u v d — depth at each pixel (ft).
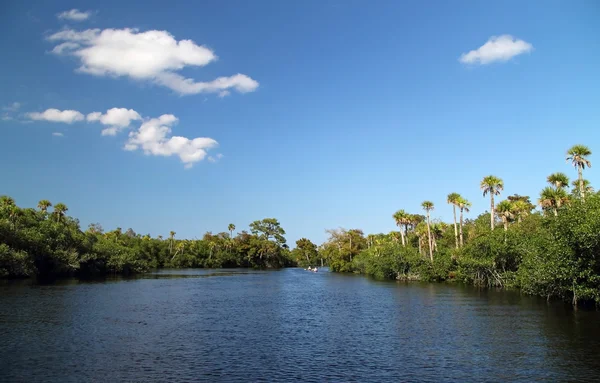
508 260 202.59
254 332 90.43
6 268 224.33
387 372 60.75
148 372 60.23
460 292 180.96
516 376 58.70
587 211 109.40
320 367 63.31
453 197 271.69
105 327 93.97
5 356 68.13
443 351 73.26
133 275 316.40
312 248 574.97
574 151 183.21
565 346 75.51
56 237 274.98
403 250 291.58
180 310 123.44
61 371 60.34
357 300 153.99
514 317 107.96
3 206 251.60
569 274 114.11
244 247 536.83
